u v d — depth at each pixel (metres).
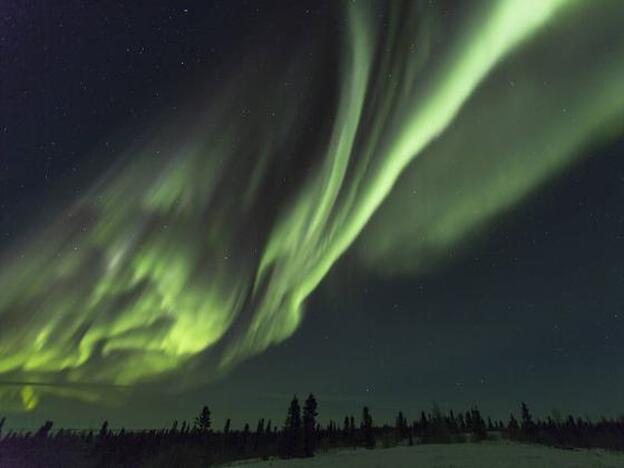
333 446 73.06
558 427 75.94
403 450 56.34
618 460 36.03
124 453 56.56
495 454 44.97
